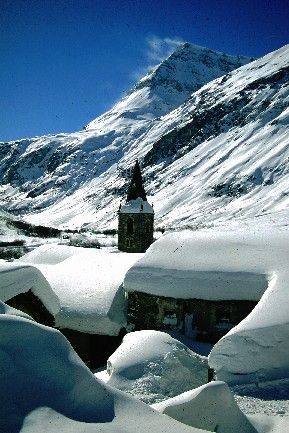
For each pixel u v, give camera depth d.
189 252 19.09
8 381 5.17
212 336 17.34
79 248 29.78
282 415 8.80
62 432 4.68
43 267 25.11
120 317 19.72
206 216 128.12
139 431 5.09
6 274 13.38
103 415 5.26
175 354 12.64
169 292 17.98
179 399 7.31
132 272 19.03
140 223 43.72
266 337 12.01
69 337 20.27
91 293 21.05
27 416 4.81
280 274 15.95
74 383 5.49
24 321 5.93
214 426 7.01
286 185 132.50
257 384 11.38
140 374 11.70
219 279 17.30
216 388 7.39
